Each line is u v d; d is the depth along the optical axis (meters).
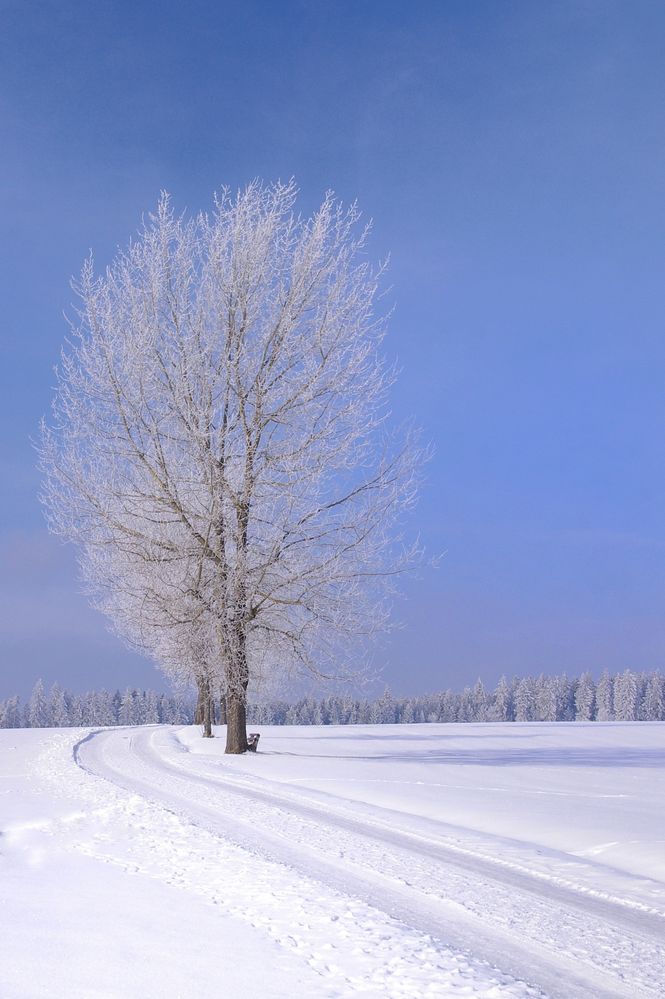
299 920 7.61
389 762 25.72
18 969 5.72
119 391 28.59
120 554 29.05
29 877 8.96
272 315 29.73
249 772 22.95
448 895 9.32
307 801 17.09
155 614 29.27
